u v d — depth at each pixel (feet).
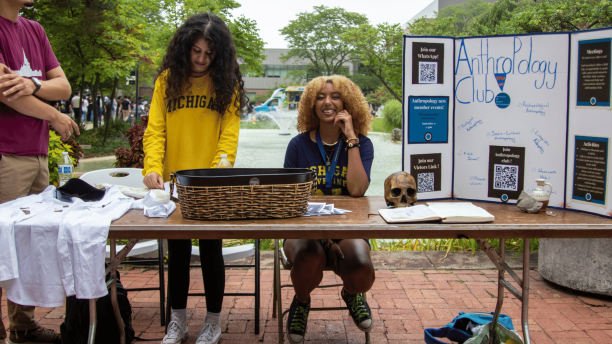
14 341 7.75
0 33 6.59
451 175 7.05
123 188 6.84
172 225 5.13
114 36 44.88
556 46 6.21
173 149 7.63
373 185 25.09
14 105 6.56
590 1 16.03
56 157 14.46
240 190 5.34
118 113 82.89
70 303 6.63
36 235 5.17
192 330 8.58
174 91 7.40
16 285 5.23
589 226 5.26
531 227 5.24
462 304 9.87
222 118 7.80
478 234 5.23
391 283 11.15
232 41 7.56
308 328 8.71
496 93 6.65
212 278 7.55
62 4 43.42
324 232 5.14
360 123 7.97
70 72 51.72
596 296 10.35
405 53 6.58
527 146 6.48
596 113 5.84
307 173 5.63
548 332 8.55
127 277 11.50
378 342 8.14
